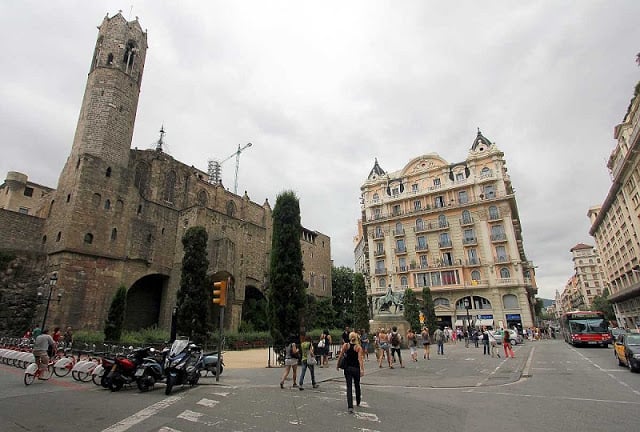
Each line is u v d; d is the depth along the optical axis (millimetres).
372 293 62125
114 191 37000
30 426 7711
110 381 12258
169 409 9477
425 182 63188
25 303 30672
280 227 22188
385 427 7699
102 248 34688
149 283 42469
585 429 7410
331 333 32125
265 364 20672
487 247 54031
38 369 13734
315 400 10711
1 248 31531
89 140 36688
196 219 43469
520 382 14086
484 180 56375
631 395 10930
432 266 57531
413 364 20484
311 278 67375
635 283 49875
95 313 32812
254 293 53625
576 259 140375
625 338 17953
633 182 46594
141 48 43875
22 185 49656
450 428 7574
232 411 9250
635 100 41375
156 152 47562
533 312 64938
